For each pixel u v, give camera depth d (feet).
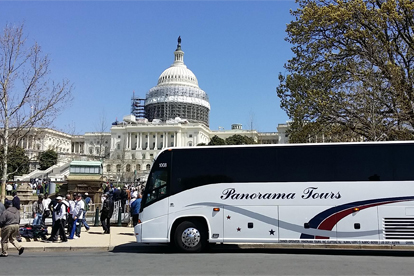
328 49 103.60
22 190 118.42
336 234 52.34
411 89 92.27
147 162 506.89
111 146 535.60
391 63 89.35
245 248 61.11
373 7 94.99
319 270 39.96
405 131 90.07
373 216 52.21
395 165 53.06
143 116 623.36
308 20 103.09
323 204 53.06
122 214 96.37
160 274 38.17
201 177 55.57
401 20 92.32
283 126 466.29
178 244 54.70
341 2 99.30
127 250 59.16
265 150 55.62
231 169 55.36
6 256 52.13
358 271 39.58
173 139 531.91
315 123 98.84
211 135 558.56
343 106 94.02
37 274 38.91
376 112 91.09
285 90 109.81
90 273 39.06
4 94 91.30
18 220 53.26
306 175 54.03
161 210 55.26
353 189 52.95
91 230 81.71
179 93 590.96
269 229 53.36
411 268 41.57
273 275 37.32
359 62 98.07
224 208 54.39
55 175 286.66
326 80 100.32
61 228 64.34
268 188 54.24
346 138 97.45
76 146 555.28
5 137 93.76
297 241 52.80
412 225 51.55
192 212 54.70
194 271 39.58
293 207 53.42
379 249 60.49
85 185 129.29
